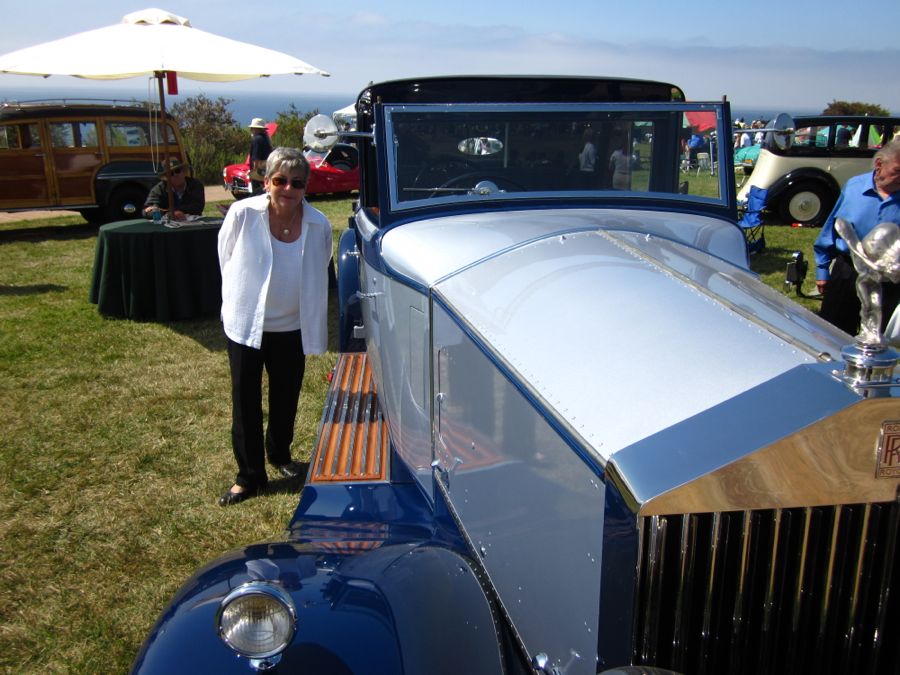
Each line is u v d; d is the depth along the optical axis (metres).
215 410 4.73
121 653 2.65
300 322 3.41
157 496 3.70
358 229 3.71
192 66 5.87
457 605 1.82
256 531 3.39
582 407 1.52
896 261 1.28
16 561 3.18
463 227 2.61
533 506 1.70
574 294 1.87
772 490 1.31
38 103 11.88
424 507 2.65
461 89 3.28
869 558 1.39
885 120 11.45
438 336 2.30
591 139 2.96
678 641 1.39
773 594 1.39
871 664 1.46
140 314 6.59
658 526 1.31
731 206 2.89
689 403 1.42
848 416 1.29
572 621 1.56
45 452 4.14
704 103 2.94
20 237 11.34
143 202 12.57
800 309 1.78
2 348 5.84
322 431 3.29
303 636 1.69
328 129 3.11
